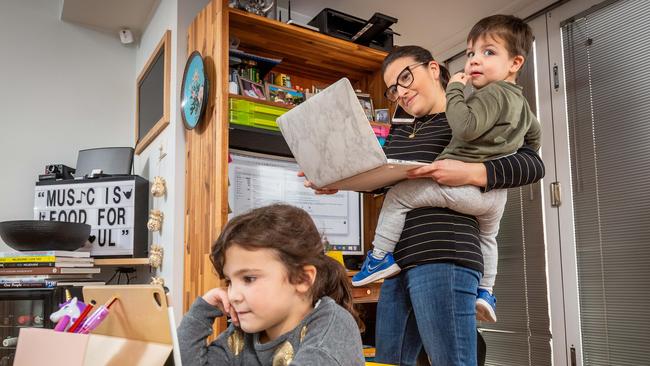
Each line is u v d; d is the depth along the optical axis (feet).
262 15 7.47
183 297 7.43
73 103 9.44
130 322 2.33
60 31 9.48
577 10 9.09
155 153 8.73
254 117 7.17
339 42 7.98
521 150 4.23
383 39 8.69
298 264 2.65
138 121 9.59
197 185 7.20
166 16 8.52
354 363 2.51
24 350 2.30
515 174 3.98
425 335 3.95
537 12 9.65
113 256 8.13
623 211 8.16
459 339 3.82
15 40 9.07
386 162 3.71
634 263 7.95
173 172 7.72
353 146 3.86
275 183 7.69
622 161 8.24
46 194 8.41
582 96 8.91
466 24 10.52
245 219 2.69
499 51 4.27
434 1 9.66
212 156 6.76
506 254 10.00
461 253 3.94
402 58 4.62
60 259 7.16
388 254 4.26
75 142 9.37
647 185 7.88
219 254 2.67
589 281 8.56
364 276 4.34
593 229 8.57
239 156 7.38
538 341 9.25
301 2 9.61
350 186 4.60
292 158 7.93
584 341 8.55
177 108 7.82
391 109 8.71
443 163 3.89
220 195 6.45
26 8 9.22
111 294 2.44
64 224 7.25
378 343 4.48
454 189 3.96
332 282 2.92
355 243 8.43
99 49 9.82
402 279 4.35
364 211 8.78
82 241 7.63
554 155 9.27
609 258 8.30
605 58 8.61
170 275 7.58
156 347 2.17
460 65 11.43
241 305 2.57
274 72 8.86
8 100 8.89
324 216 8.13
